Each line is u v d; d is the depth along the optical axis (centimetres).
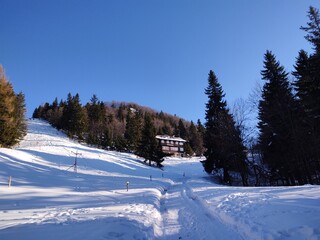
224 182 3812
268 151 3131
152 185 2594
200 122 12581
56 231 717
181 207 1368
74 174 3047
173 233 853
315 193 1041
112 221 860
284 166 3061
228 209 1010
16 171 2528
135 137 7981
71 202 1408
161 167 6156
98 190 1997
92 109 10406
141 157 6775
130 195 1752
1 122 3928
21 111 5544
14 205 1242
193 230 862
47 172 2853
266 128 2997
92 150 5375
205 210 1175
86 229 742
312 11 2489
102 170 3775
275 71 3189
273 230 638
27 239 631
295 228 609
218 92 4097
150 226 860
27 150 3941
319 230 562
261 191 1404
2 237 648
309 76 2619
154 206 1352
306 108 2678
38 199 1452
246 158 3170
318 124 2647
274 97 3028
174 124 15450
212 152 4025
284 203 915
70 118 8731
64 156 4081
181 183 3378
